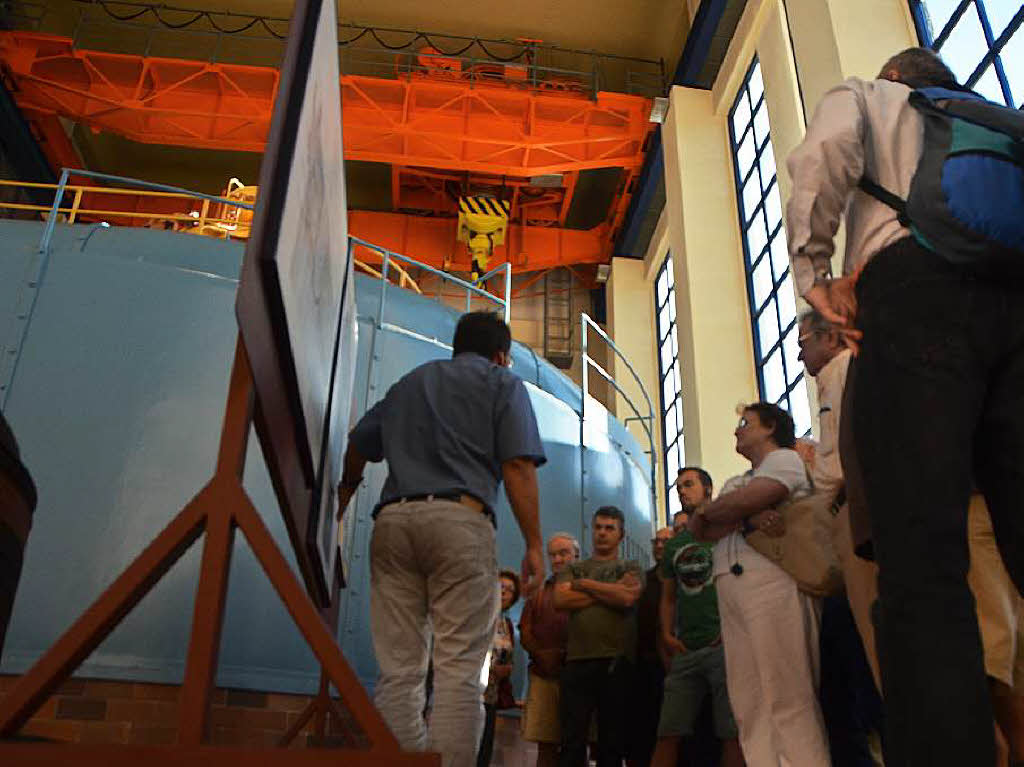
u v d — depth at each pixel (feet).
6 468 5.54
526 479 7.91
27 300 17.28
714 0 53.31
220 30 63.16
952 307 4.03
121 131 57.72
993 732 3.52
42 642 14.83
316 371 6.85
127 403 16.72
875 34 36.70
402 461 7.90
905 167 4.70
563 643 14.47
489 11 64.95
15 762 3.47
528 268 69.51
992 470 4.10
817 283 4.96
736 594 9.32
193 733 4.02
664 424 61.11
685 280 51.70
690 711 11.57
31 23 62.34
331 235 7.63
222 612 4.36
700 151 55.36
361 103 59.41
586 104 60.49
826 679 10.15
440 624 7.37
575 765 12.50
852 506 4.67
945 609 3.70
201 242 19.04
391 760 3.85
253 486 16.52
